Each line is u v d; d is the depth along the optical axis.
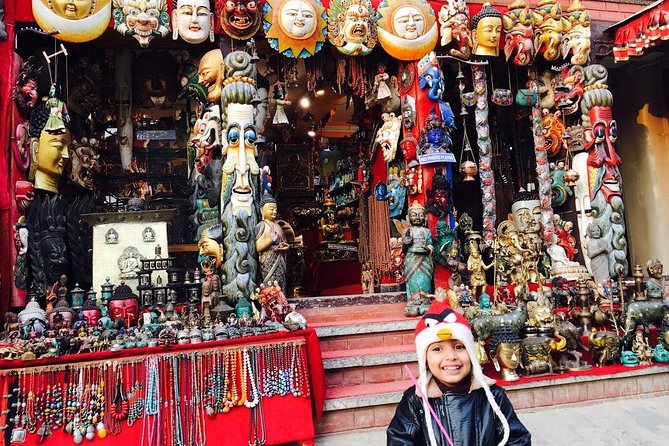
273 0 6.19
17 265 5.09
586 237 7.08
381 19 6.68
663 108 8.74
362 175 8.63
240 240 5.44
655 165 8.73
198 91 7.02
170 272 5.43
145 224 6.02
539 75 7.77
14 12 5.42
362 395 4.76
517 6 7.07
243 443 4.14
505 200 8.72
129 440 3.89
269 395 4.31
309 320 6.07
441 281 6.61
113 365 3.93
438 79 6.71
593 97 7.08
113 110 7.32
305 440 4.31
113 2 5.71
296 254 9.55
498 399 2.21
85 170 6.61
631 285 6.25
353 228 10.61
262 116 7.05
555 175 7.50
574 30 7.26
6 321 4.49
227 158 5.69
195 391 4.11
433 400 2.17
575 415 5.01
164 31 5.87
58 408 3.77
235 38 6.07
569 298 6.08
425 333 2.20
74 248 6.18
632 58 8.61
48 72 6.23
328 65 7.27
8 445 3.64
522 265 6.60
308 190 10.89
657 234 8.64
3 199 5.08
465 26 6.79
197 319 4.74
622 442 4.34
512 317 5.20
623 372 5.45
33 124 5.61
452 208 6.71
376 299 6.45
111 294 5.03
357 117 8.66
